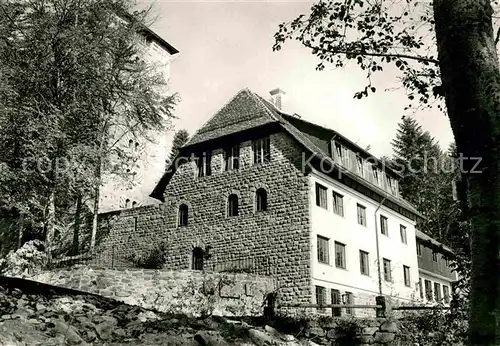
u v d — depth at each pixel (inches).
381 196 1252.5
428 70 408.5
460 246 484.4
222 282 783.7
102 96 1078.4
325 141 1103.6
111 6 1071.6
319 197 1021.8
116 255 1205.7
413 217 1433.3
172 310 705.6
